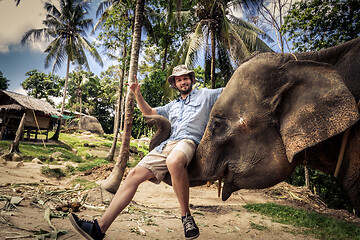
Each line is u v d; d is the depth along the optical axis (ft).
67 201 13.44
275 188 25.93
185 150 6.61
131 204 15.44
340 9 26.35
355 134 5.12
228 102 6.27
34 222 8.21
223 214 15.66
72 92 159.74
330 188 36.27
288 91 5.54
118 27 39.17
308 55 6.01
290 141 5.16
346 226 14.96
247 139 5.94
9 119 55.36
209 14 42.42
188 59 38.73
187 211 6.57
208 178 6.46
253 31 43.86
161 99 50.14
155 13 56.03
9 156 30.91
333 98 4.87
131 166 40.16
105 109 167.53
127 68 44.42
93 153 55.83
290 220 15.35
